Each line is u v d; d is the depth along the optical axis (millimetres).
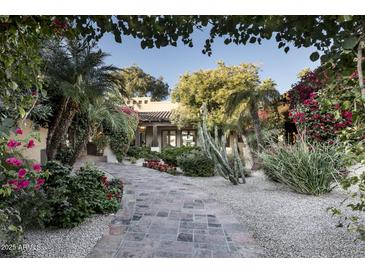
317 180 4691
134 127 8969
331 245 2629
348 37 1512
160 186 6316
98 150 12703
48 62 4855
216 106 13836
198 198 4996
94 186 4223
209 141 6664
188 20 2260
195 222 3525
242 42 2348
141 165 11523
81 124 7137
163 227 3322
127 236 3006
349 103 1622
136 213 3969
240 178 7059
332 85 1755
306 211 3809
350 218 2160
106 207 3969
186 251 2602
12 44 2043
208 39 2443
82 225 3363
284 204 4262
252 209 4113
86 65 5250
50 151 5832
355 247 2553
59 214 3182
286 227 3221
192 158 8305
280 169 5094
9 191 2324
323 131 5836
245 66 13922
